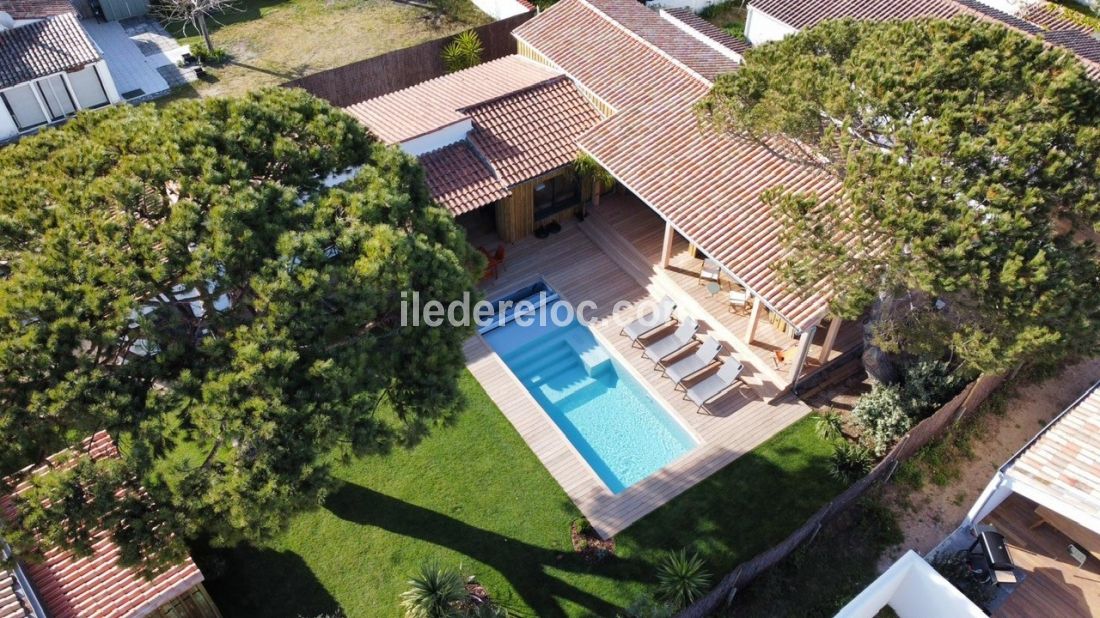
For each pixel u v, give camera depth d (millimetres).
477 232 29812
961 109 17562
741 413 23578
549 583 19484
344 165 18781
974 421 22797
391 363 16203
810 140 20344
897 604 18734
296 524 20672
